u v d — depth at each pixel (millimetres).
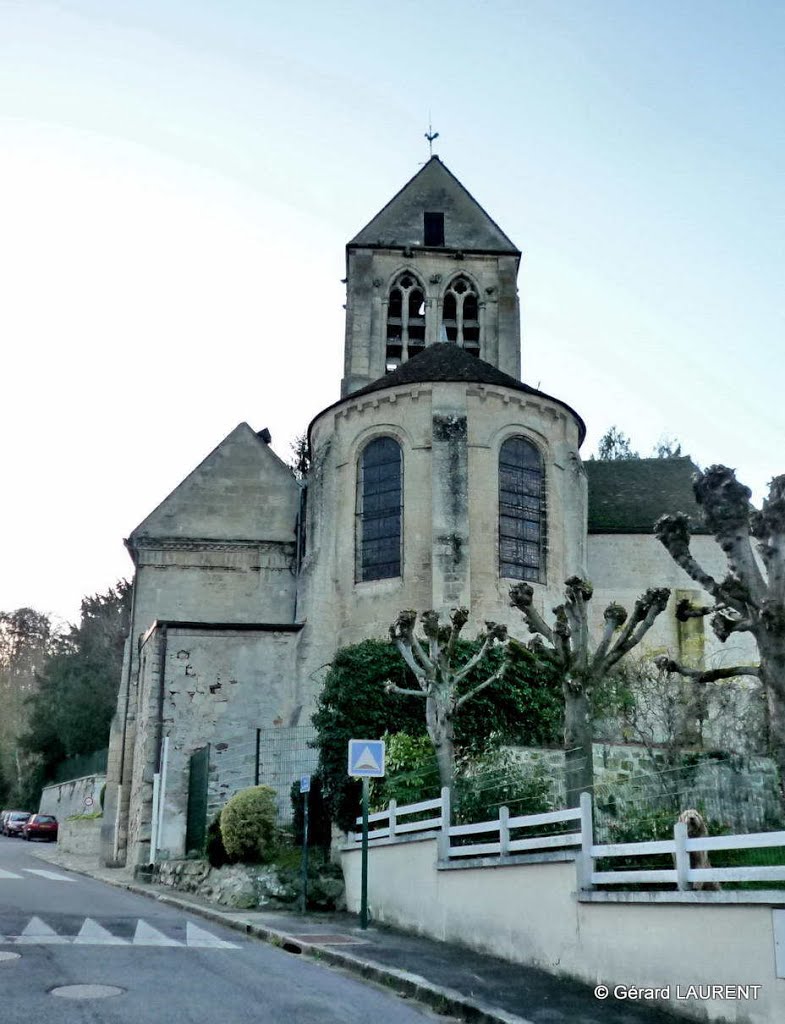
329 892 18797
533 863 12727
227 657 28203
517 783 17219
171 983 10367
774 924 9148
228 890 19156
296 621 29375
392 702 22766
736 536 12750
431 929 14992
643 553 33375
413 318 42812
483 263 42969
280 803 25438
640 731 24656
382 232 43312
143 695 29000
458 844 15461
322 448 29891
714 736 25391
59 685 56281
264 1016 9133
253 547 34125
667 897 10398
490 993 10977
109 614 61656
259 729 26219
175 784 26781
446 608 26344
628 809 14867
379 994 11031
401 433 28688
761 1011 9164
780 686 11781
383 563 28156
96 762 47531
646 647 32188
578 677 16703
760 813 16609
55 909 16344
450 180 44656
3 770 66500
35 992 9539
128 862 28938
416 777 19453
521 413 29094
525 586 17219
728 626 12609
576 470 29781
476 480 27922
